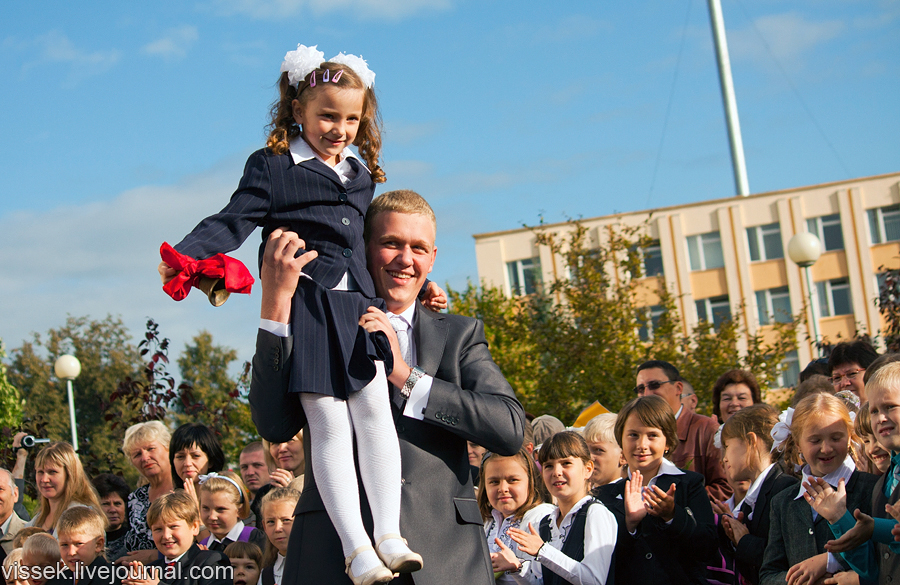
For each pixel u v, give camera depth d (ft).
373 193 9.63
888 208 99.04
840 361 19.43
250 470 22.43
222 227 8.44
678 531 14.02
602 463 17.61
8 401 52.34
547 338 55.72
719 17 103.40
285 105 9.29
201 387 125.59
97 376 125.80
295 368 8.30
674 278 102.73
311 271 8.75
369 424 8.41
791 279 100.17
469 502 8.88
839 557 12.68
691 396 22.91
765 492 15.23
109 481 22.13
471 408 8.65
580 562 14.15
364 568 7.77
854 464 13.93
